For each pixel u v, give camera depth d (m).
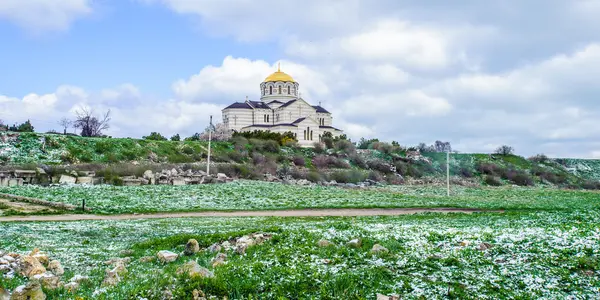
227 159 105.31
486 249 19.81
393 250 20.19
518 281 16.11
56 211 42.28
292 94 170.38
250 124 162.25
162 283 15.02
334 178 94.44
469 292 15.26
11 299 13.83
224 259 20.02
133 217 41.25
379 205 53.44
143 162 91.88
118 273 17.52
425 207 53.34
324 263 18.06
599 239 19.89
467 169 128.50
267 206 51.44
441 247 20.73
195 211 46.75
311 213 46.31
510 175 125.88
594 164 162.88
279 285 15.36
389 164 122.56
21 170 62.12
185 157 102.00
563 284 15.79
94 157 89.75
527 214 41.22
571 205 58.12
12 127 112.12
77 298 14.19
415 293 15.19
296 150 126.50
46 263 18.83
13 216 38.75
